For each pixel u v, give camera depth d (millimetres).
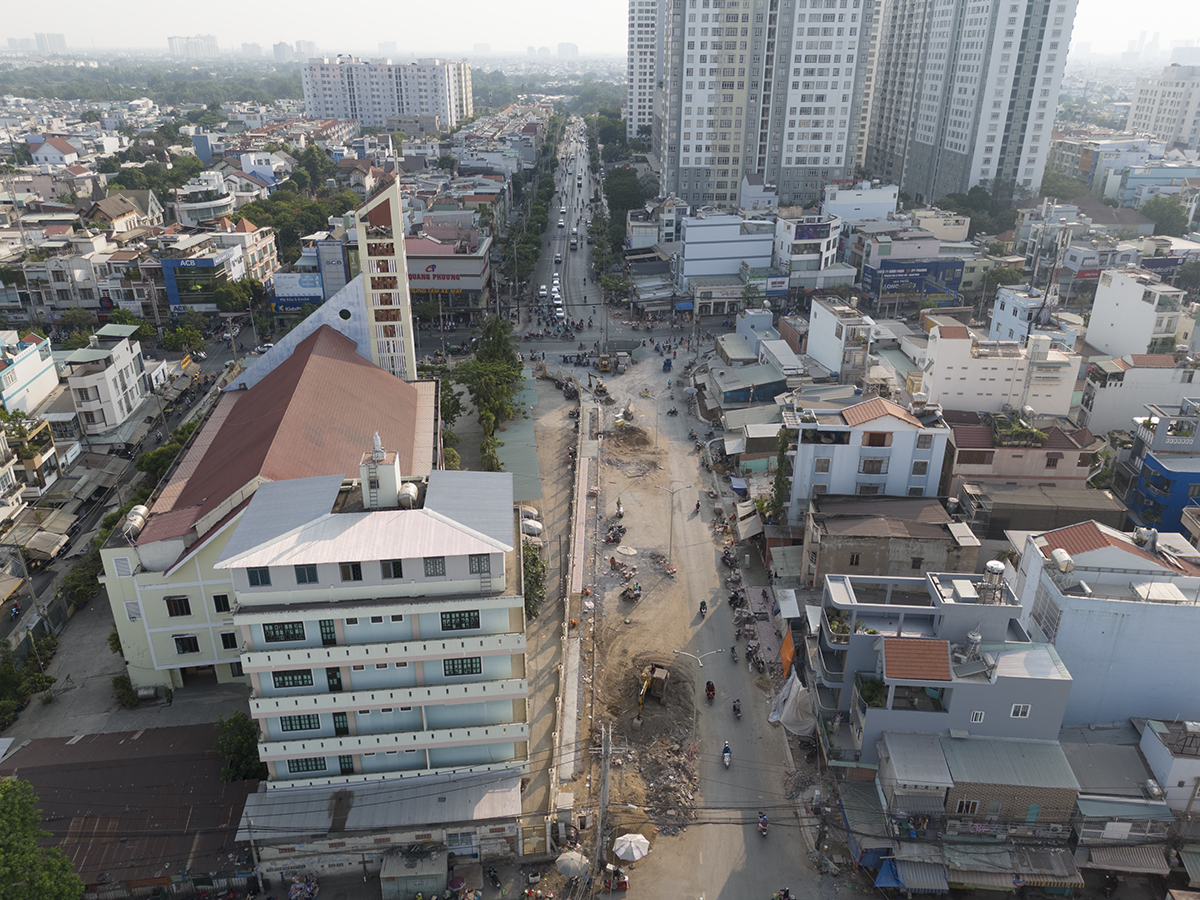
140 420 118250
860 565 76625
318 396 83625
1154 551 65750
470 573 53000
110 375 113500
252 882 54062
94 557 85625
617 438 119688
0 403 103188
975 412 97438
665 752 65875
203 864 53500
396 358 106625
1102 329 133250
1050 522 81500
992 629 58406
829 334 123000
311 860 54375
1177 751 54125
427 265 167000
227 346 159000
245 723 59312
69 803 57000
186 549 65062
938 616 58812
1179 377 106812
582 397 134875
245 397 99562
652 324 169125
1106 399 108562
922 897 53375
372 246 100625
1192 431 89875
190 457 87062
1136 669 59375
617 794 61906
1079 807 53031
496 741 56938
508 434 114812
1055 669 55438
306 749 55062
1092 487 94188
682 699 71375
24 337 117875
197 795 57656
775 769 64500
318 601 52406
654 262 191000
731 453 107875
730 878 55812
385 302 103562
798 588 78750
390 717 55906
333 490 57719
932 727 56312
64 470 104812
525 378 134500
